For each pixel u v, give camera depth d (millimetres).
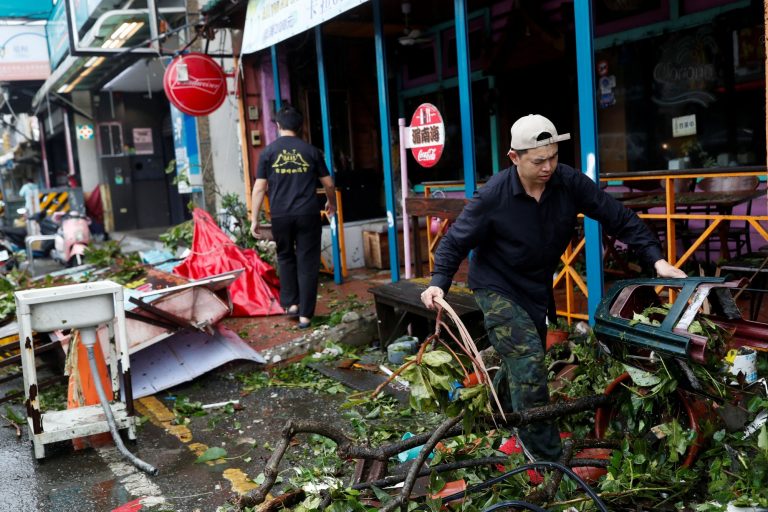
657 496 3113
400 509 2947
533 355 3309
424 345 3021
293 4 7523
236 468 4195
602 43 8664
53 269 14719
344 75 11406
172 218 20984
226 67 11617
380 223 10250
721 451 3182
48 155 27484
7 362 5621
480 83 10414
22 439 4992
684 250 7094
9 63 18891
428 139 6680
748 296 5867
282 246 7117
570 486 3041
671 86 7992
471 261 3641
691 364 2994
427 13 10148
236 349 6227
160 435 4871
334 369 6000
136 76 16672
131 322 5555
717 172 5230
